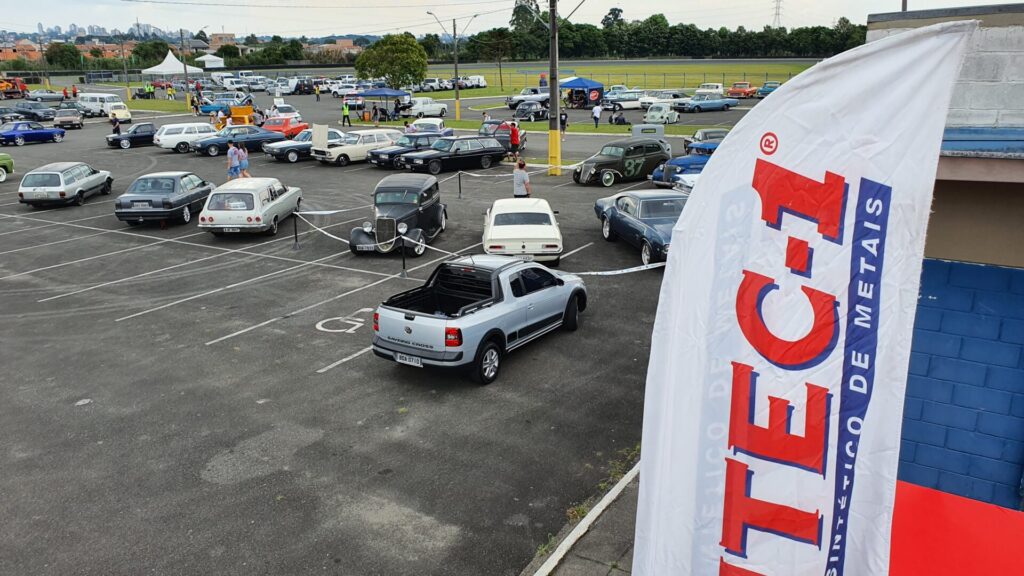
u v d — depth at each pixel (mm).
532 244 14586
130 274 15930
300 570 6219
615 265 15391
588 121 47375
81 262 17031
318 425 8867
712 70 85750
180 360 11047
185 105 62594
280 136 37156
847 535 3469
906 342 3332
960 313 5746
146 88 73875
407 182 17625
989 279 5582
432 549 6477
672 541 3627
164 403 9555
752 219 3330
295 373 10461
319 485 7535
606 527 6641
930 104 3137
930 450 6113
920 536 4941
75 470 7918
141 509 7160
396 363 10805
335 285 14734
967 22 3027
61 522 6977
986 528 5000
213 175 29297
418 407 9289
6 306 13898
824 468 3387
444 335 9359
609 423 8766
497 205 15977
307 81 77125
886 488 3412
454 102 62594
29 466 8023
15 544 6645
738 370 3402
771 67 88125
